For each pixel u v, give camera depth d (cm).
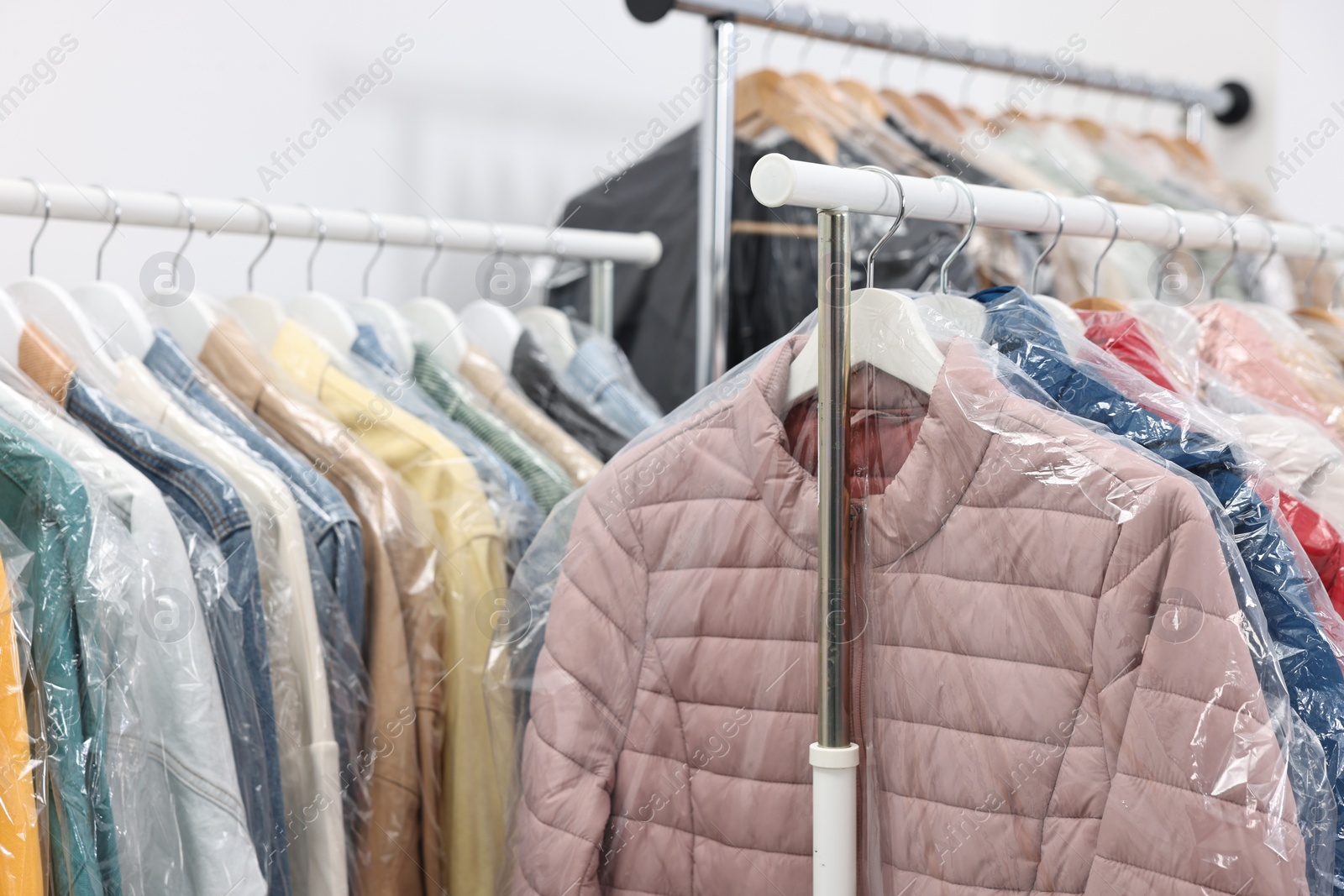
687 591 84
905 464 76
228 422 99
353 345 116
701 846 83
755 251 148
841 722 74
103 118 146
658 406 158
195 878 79
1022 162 164
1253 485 74
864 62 228
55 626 75
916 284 134
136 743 77
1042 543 71
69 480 76
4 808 69
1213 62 200
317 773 89
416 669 97
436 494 103
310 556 93
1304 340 113
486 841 97
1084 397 78
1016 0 233
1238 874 64
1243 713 65
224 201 114
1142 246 152
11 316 93
